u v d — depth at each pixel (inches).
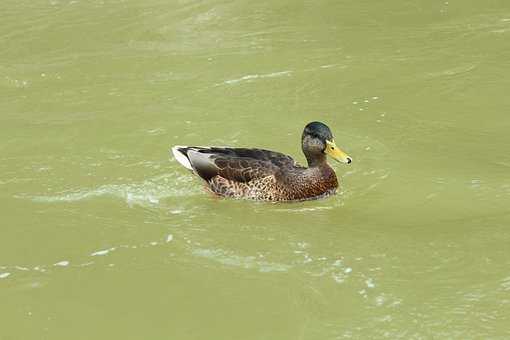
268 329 357.7
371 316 360.5
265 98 659.4
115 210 473.1
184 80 708.7
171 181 510.0
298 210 470.0
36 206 479.8
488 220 440.5
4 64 768.9
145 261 416.8
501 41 772.0
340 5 905.5
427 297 371.2
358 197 482.6
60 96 682.8
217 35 832.3
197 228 450.3
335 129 588.1
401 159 532.1
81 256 423.5
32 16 912.9
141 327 363.6
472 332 345.1
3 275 406.6
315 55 760.3
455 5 885.8
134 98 669.3
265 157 490.0
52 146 570.3
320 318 362.0
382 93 659.4
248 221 457.7
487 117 599.8
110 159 545.3
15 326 366.0
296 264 408.2
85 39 835.4
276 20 869.2
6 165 539.5
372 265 401.7
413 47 770.8
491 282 379.6
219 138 580.1
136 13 910.4
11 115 640.4
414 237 426.9
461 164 519.8
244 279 397.1
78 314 374.0
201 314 370.9
